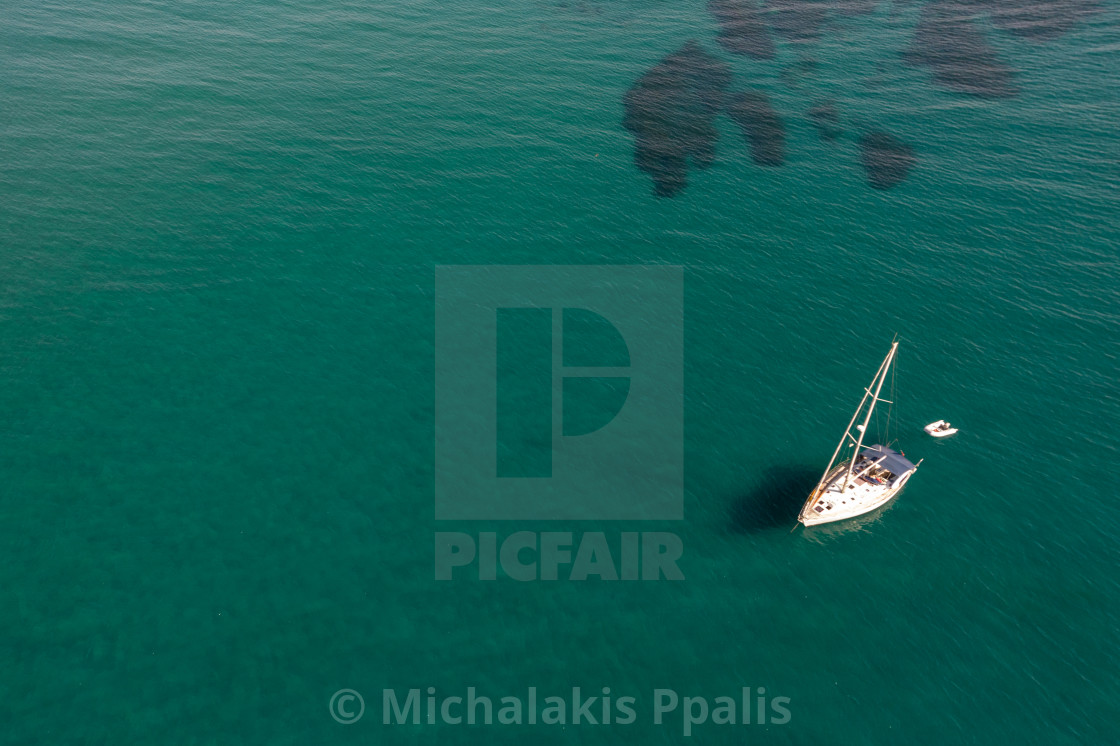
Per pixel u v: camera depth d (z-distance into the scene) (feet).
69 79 350.43
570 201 290.97
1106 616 165.17
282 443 198.90
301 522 180.75
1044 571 173.99
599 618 165.17
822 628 164.25
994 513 186.19
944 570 174.81
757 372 223.30
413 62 379.55
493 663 156.76
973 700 152.15
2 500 179.73
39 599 161.68
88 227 264.93
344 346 228.22
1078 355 225.56
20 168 289.53
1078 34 400.06
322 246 264.72
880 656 159.53
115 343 223.51
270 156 307.58
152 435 198.29
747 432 206.28
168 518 179.42
